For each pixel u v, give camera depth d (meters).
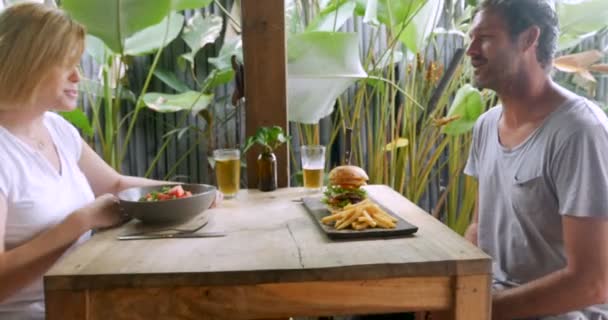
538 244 1.25
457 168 2.53
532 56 1.26
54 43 1.16
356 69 2.02
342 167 1.31
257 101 1.70
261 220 1.22
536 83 1.27
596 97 2.68
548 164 1.19
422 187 2.46
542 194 1.22
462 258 0.91
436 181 2.76
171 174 2.61
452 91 2.55
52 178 1.24
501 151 1.36
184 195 1.23
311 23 2.22
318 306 0.90
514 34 1.25
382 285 0.90
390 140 2.54
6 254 1.04
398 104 2.62
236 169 1.50
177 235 1.09
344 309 0.90
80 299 0.87
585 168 1.11
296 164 2.52
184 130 2.44
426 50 2.38
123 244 1.04
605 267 1.08
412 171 2.43
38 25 1.15
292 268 0.88
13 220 1.15
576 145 1.13
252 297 0.89
